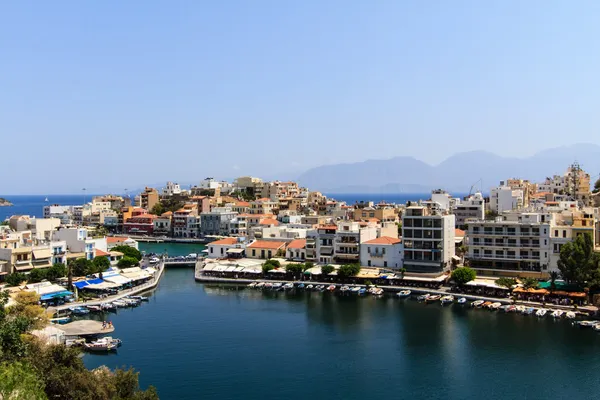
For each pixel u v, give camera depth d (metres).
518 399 94.69
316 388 99.56
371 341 126.19
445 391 98.06
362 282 189.00
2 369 60.50
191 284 199.75
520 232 174.62
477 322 139.75
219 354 117.50
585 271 149.50
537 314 144.25
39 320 115.31
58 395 67.44
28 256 181.25
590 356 113.12
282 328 137.50
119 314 151.75
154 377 104.31
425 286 178.88
